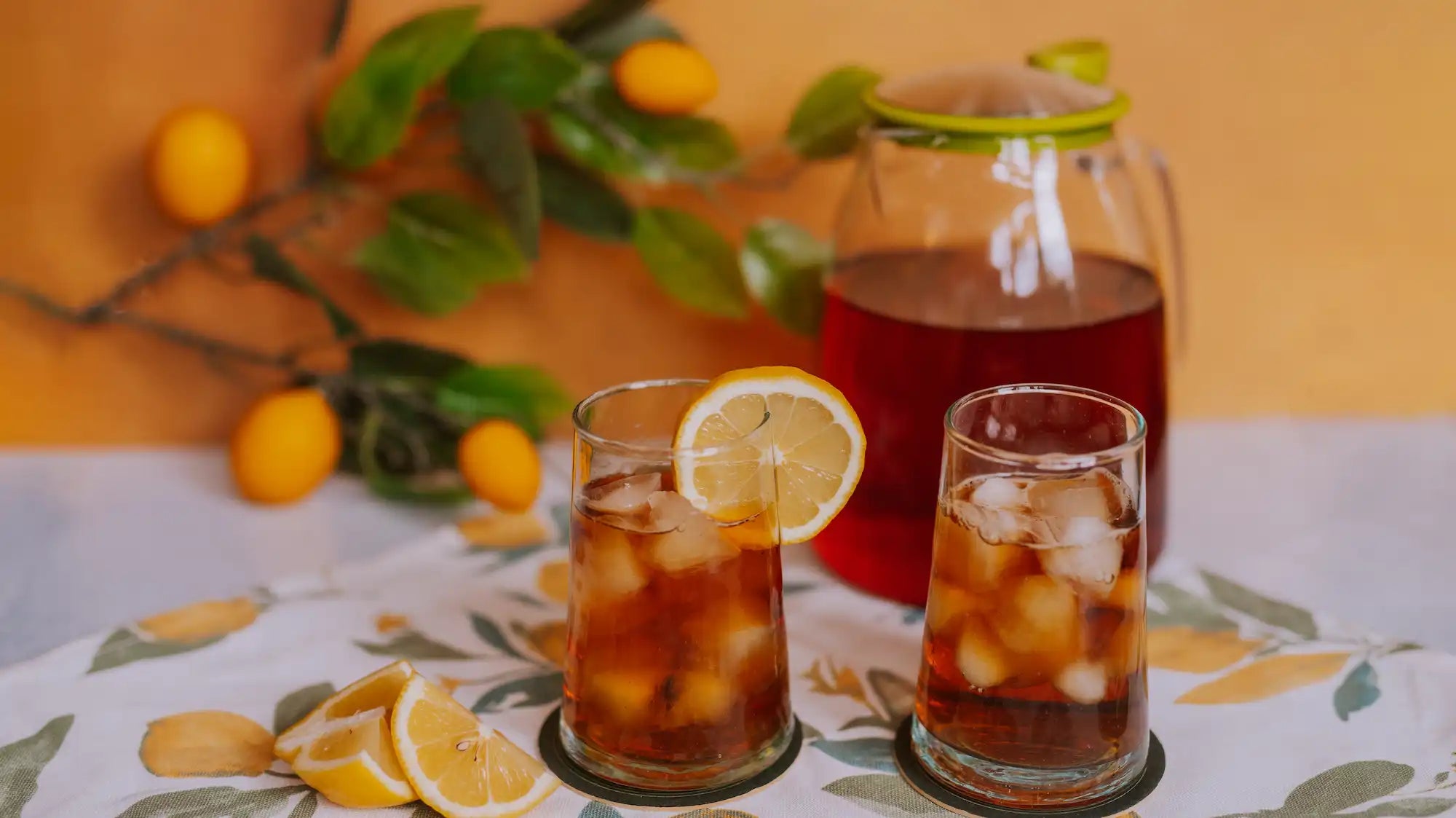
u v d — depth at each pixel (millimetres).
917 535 905
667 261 1016
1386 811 798
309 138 1036
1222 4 1017
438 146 1034
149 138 1036
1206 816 801
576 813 811
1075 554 783
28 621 941
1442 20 1016
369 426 1039
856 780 827
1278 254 1063
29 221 1049
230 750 841
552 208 1027
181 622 919
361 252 1028
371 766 801
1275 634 906
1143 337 895
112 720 856
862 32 1019
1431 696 859
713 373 1081
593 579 811
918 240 911
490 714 866
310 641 910
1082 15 1019
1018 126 876
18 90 1027
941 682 817
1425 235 1056
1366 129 1036
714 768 819
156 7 1016
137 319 1061
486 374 1035
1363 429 1095
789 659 903
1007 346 872
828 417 841
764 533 816
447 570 968
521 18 1017
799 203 1043
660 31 1014
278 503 1037
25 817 805
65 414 1086
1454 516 1016
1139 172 1047
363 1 1015
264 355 1074
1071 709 796
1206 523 1014
